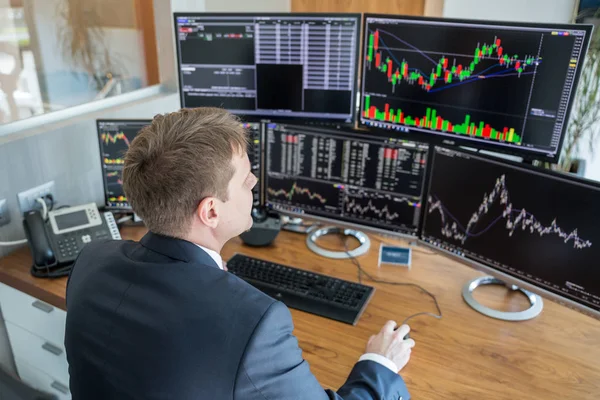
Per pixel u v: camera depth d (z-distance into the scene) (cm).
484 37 147
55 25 228
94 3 230
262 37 172
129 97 221
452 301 149
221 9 347
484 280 159
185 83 185
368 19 161
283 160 179
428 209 160
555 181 129
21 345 176
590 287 129
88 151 193
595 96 230
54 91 211
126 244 100
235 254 170
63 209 173
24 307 166
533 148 152
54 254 162
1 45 221
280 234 187
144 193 86
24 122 179
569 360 127
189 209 87
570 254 130
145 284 87
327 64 171
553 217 131
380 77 167
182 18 174
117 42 237
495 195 142
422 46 156
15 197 171
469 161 145
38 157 175
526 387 118
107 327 86
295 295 150
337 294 149
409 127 169
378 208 170
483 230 147
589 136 246
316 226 191
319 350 129
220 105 185
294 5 323
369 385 105
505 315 142
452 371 122
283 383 81
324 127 168
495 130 156
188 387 77
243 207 94
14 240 173
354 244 180
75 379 91
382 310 144
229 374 77
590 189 123
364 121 177
